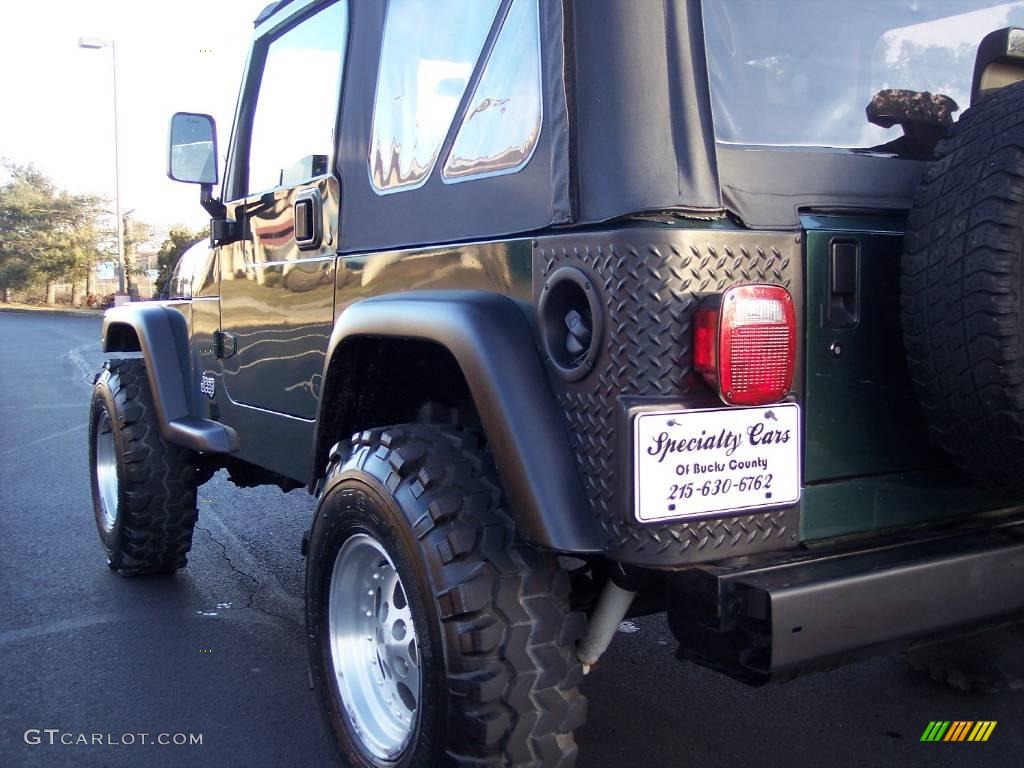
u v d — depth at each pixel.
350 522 2.75
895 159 2.50
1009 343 2.07
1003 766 3.16
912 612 2.18
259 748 3.37
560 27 2.29
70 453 8.86
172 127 4.04
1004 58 2.75
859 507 2.37
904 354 2.40
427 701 2.41
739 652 2.12
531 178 2.39
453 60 2.75
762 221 2.24
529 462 2.21
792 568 2.14
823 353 2.29
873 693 3.69
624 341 2.10
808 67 2.49
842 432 2.34
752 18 2.41
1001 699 3.63
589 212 2.21
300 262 3.51
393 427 2.74
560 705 2.34
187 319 4.68
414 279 2.86
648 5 2.17
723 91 2.35
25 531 6.16
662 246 2.08
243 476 4.86
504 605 2.31
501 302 2.43
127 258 54.06
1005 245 2.06
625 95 2.16
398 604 2.79
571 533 2.15
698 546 2.12
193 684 3.88
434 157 2.80
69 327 31.86
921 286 2.21
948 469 2.50
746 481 2.15
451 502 2.41
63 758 3.29
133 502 4.82
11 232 57.34
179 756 3.31
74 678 3.93
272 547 5.87
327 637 2.95
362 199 3.14
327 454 3.19
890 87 2.66
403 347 3.00
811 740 3.35
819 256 2.28
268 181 3.90
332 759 3.29
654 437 2.06
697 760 3.23
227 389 4.23
